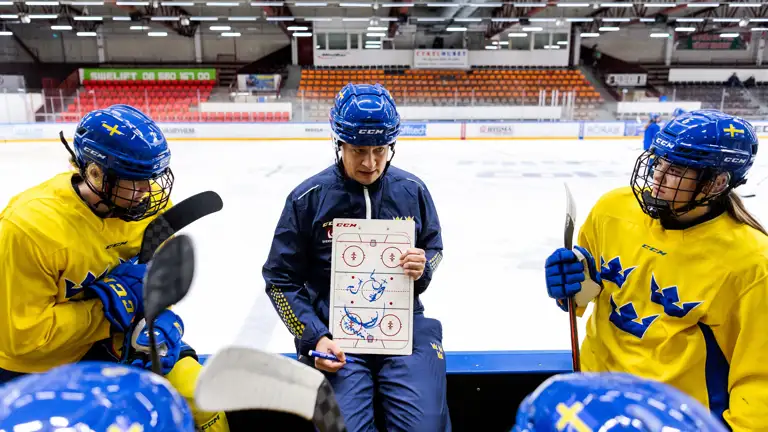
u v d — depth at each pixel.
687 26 22.77
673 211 1.27
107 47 22.86
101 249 1.39
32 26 22.05
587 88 20.38
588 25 22.41
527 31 22.58
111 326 1.41
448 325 3.17
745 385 1.22
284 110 15.38
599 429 0.50
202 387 0.55
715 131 1.16
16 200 1.37
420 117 15.77
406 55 21.81
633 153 11.69
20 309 1.28
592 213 1.57
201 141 13.90
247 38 23.23
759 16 20.31
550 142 13.91
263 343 2.91
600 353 1.52
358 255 1.48
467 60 21.83
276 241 1.55
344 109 1.39
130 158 1.22
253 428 1.63
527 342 2.96
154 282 0.83
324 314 1.56
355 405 1.36
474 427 1.80
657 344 1.36
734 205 1.27
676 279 1.32
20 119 15.30
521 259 4.47
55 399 0.47
